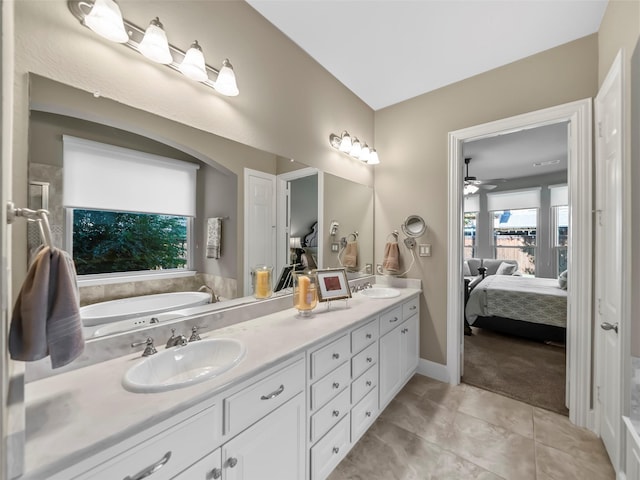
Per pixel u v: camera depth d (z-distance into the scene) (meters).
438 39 1.89
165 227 1.31
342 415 1.52
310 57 2.08
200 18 1.40
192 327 1.35
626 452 1.25
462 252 2.42
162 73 1.27
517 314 3.36
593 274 1.77
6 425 0.54
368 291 2.45
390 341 2.01
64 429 0.70
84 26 1.04
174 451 0.82
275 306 1.77
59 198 1.00
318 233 2.19
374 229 2.83
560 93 1.92
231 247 1.59
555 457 1.56
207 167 1.47
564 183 5.21
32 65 0.93
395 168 2.71
